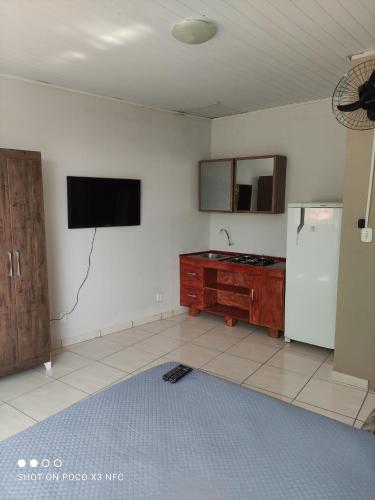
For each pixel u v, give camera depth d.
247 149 4.92
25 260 3.13
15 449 1.47
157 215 4.70
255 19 2.31
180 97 4.09
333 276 3.56
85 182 3.87
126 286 4.45
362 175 2.88
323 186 4.28
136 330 4.44
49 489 1.27
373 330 2.96
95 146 3.98
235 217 5.14
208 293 4.88
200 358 3.64
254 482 1.31
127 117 4.25
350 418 2.64
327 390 3.03
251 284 4.29
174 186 4.88
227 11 2.21
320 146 4.26
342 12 2.23
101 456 1.43
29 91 3.44
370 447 1.50
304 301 3.79
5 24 2.35
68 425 1.62
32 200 3.12
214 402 1.82
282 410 1.76
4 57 2.90
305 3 2.12
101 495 1.24
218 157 5.25
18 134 3.40
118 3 2.10
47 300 3.31
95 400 1.83
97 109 3.96
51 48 2.73
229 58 2.94
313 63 3.06
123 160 4.25
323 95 4.04
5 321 3.07
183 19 2.30
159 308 4.86
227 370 3.38
